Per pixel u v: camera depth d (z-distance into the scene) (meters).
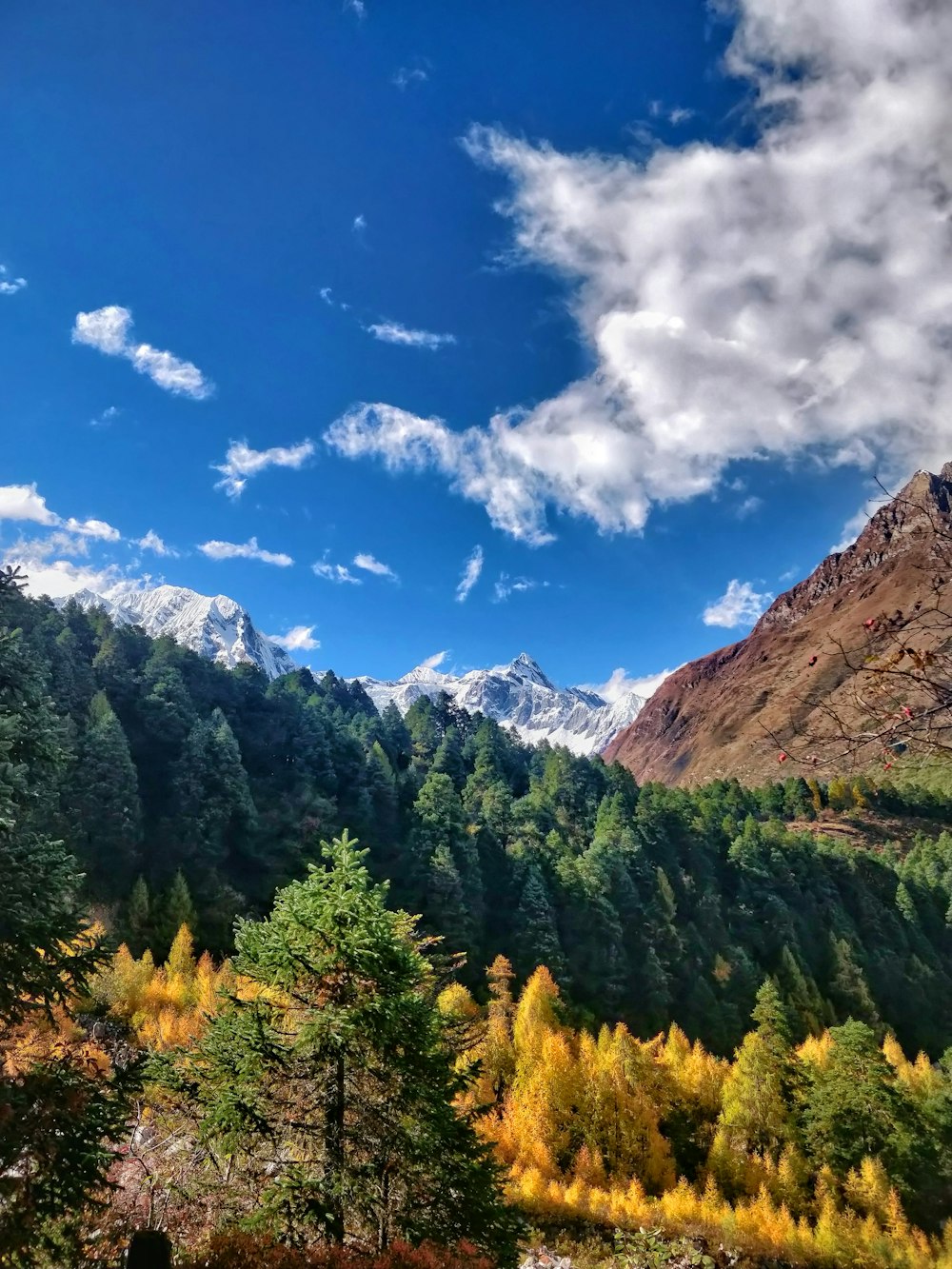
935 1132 44.66
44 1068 9.93
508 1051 45.56
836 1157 41.47
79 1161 9.41
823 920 92.88
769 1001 49.91
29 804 11.54
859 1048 44.59
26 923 10.13
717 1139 42.84
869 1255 35.34
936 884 110.62
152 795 66.56
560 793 116.44
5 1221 8.60
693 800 125.00
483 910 72.19
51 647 71.75
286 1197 10.60
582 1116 40.91
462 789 113.94
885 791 154.75
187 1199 11.10
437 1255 10.42
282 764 85.06
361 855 13.17
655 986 70.38
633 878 83.19
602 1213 33.59
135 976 38.47
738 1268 32.38
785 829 120.25
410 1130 11.84
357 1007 11.62
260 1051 11.47
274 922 12.58
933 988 89.38
